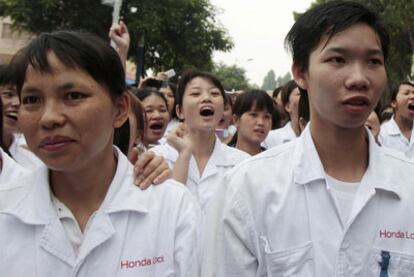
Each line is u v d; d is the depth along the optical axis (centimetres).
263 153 173
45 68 129
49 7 1445
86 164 138
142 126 243
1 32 2108
